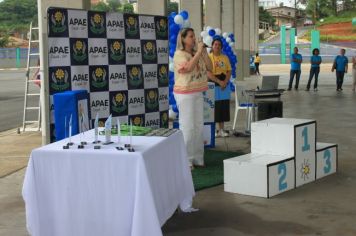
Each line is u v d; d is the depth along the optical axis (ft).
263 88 28.81
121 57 20.98
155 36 22.65
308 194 17.60
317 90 61.31
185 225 14.79
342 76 60.34
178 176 14.52
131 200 11.71
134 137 13.65
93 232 12.10
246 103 30.58
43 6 23.00
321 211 15.79
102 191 11.91
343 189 18.17
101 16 20.02
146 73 22.31
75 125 15.53
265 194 17.19
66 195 12.14
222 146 26.45
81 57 19.36
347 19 270.26
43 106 21.26
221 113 28.66
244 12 90.22
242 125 33.63
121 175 11.71
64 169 12.08
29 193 12.27
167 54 23.43
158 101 23.13
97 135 13.37
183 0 48.73
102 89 20.31
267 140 18.66
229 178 17.93
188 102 20.30
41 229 12.31
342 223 14.71
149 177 11.73
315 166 19.27
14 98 58.49
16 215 16.15
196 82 20.34
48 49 18.34
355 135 28.94
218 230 14.35
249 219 15.19
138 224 11.39
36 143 29.01
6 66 167.12
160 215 12.68
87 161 11.90
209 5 56.90
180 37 20.36
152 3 38.06
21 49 175.83
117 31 20.72
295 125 18.04
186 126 20.52
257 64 100.22
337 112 39.40
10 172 21.85
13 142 29.50
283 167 17.71
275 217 15.31
